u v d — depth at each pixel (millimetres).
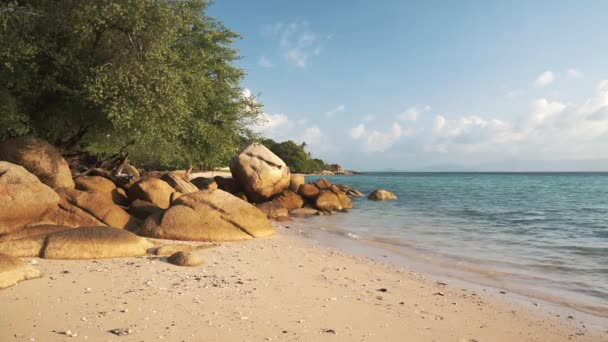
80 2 15312
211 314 6738
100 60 16781
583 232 19359
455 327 6969
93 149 26859
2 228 11398
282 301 7734
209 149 26062
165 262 10195
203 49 24359
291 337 6016
